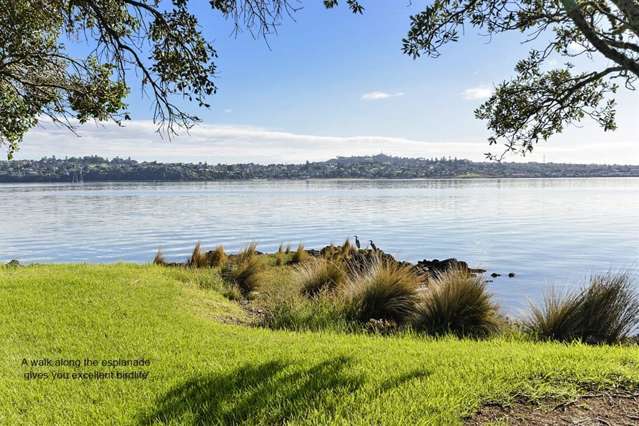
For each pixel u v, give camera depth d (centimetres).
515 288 1489
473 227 3450
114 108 763
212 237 3006
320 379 421
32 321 645
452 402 366
